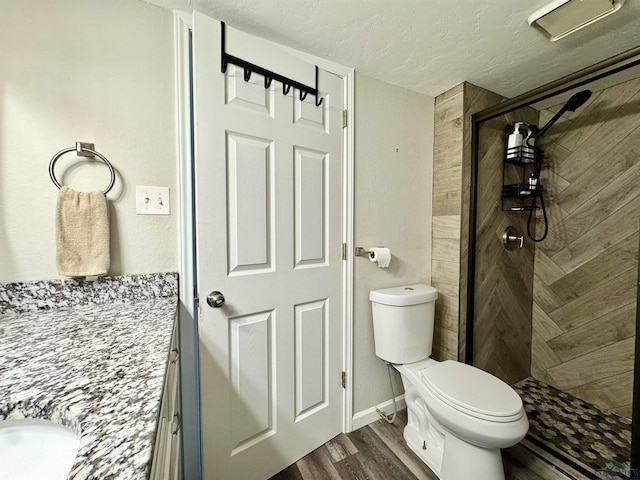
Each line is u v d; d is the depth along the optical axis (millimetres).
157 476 471
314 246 1370
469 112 1631
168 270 1087
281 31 1180
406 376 1431
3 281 869
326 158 1394
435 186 1787
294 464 1330
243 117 1132
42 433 462
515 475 1253
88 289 958
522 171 1892
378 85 1555
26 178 880
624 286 1622
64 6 910
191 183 1103
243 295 1168
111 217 988
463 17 1104
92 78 948
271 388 1267
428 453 1331
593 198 1738
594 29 1175
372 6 1043
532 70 1489
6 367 556
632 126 1580
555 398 1799
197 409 1115
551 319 1935
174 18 1062
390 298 1458
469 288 1664
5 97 852
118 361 586
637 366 1139
